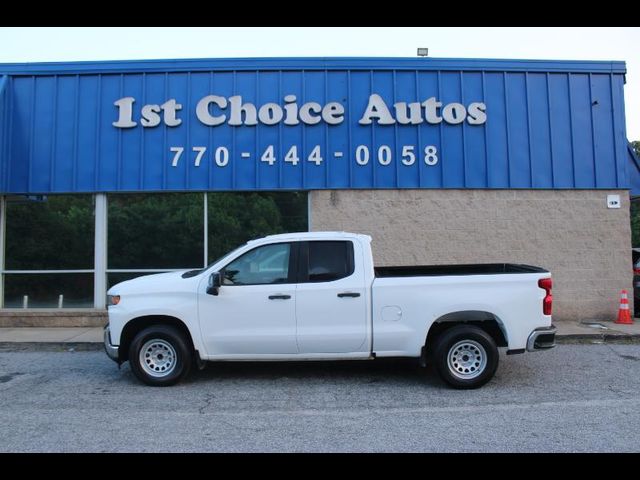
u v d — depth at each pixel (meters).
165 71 11.52
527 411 5.68
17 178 11.45
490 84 11.66
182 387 6.73
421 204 11.49
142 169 11.45
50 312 11.07
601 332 9.94
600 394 6.34
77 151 11.50
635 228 26.28
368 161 11.48
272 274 6.78
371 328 6.60
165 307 6.66
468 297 6.57
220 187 11.42
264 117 11.43
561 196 11.66
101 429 5.16
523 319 6.58
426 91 11.59
